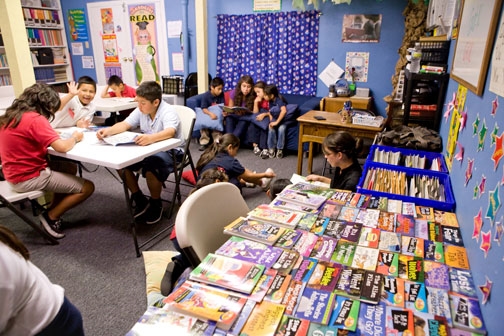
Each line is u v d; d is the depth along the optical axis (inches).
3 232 32.7
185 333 31.8
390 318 33.3
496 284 32.0
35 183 90.7
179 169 115.1
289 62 196.2
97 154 87.0
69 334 37.5
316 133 135.7
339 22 181.9
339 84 187.2
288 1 188.5
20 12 155.6
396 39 174.4
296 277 39.1
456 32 82.2
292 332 31.7
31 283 33.4
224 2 202.7
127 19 229.6
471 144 54.8
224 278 38.7
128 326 67.8
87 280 81.0
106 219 109.9
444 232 49.8
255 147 178.9
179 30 217.5
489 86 47.1
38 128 86.6
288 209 55.9
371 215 54.4
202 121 179.0
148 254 87.2
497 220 35.4
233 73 211.6
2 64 205.9
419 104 102.7
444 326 32.6
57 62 245.6
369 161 79.7
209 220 55.1
